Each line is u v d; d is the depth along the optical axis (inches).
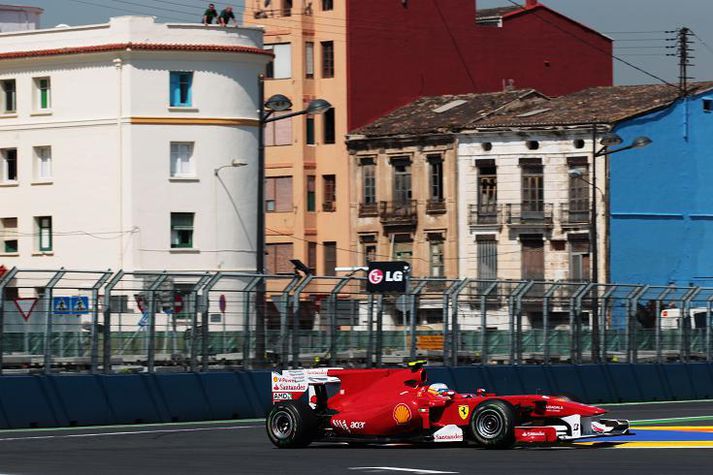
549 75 6176.2
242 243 4717.0
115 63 4606.3
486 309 2886.3
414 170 5428.2
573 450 1697.8
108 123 4623.5
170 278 2404.0
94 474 1414.9
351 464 1513.3
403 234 5442.9
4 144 4798.2
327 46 5649.6
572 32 6245.1
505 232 5246.1
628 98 5433.1
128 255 4586.6
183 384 2381.9
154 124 4608.8
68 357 2253.9
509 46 6058.1
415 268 5418.3
